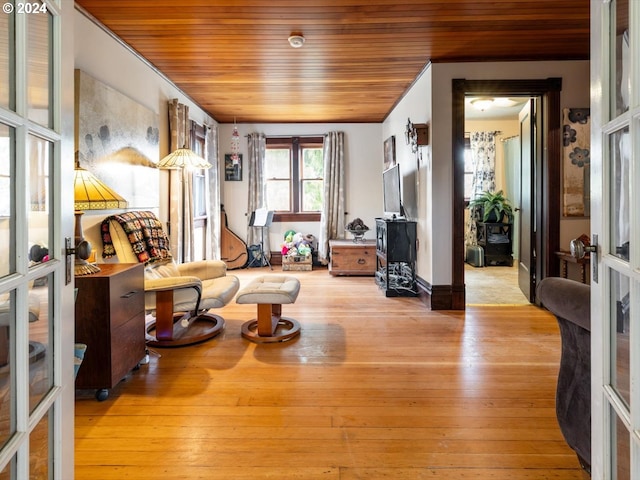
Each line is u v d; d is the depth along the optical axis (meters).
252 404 2.09
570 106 3.76
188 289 2.95
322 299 4.36
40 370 0.99
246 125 6.39
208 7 2.71
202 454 1.67
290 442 1.75
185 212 4.38
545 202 3.84
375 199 6.46
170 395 2.19
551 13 2.87
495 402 2.10
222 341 3.06
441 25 3.04
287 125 6.42
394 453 1.67
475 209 6.96
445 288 3.88
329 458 1.64
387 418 1.95
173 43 3.28
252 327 3.38
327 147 6.31
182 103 4.61
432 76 3.76
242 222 6.46
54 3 0.99
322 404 2.09
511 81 3.74
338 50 3.49
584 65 3.73
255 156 6.33
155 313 3.04
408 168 4.75
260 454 1.67
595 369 1.16
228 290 3.11
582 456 1.49
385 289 4.57
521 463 1.61
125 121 3.17
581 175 3.77
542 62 3.73
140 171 3.45
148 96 3.70
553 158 3.77
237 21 2.92
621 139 1.03
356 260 5.68
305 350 2.86
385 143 6.09
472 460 1.63
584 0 2.69
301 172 6.56
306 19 2.91
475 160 7.00
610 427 1.09
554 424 1.89
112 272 2.21
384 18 2.92
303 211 6.59
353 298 4.40
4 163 0.83
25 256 0.86
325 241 6.32
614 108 1.05
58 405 1.02
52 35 1.01
